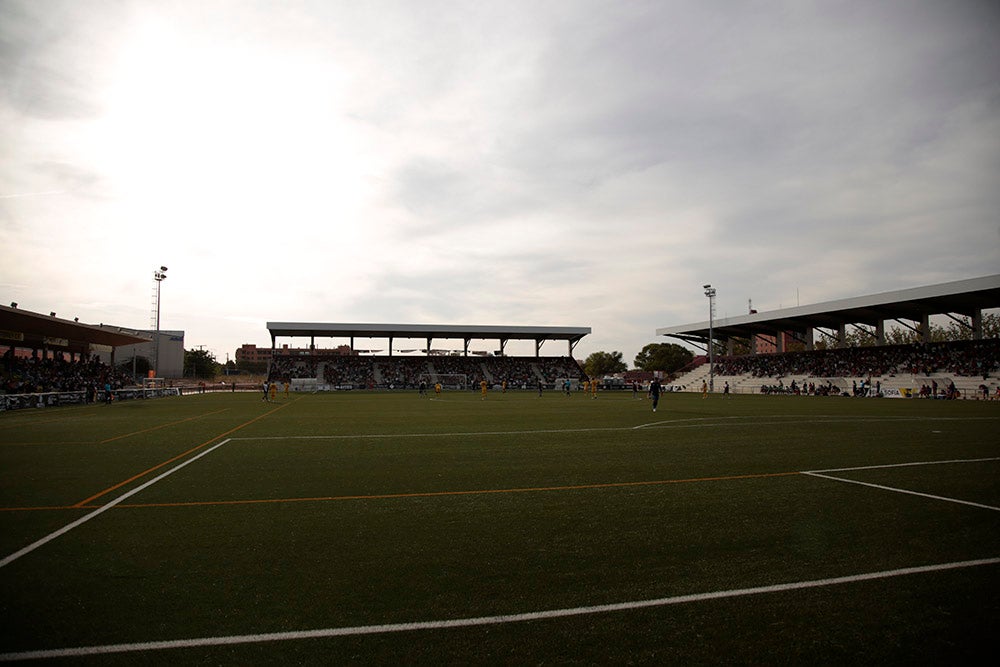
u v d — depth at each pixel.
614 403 36.25
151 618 4.20
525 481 9.37
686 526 6.62
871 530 6.43
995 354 47.06
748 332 72.88
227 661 3.62
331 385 65.44
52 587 4.77
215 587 4.79
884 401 38.53
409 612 4.32
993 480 9.34
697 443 14.34
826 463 11.07
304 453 12.64
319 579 4.98
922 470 10.26
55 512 7.29
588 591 4.73
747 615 4.30
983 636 3.98
